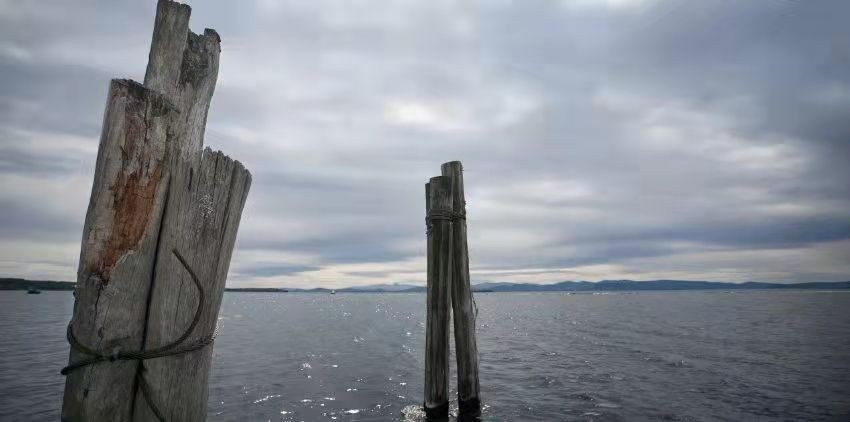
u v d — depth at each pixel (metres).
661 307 67.56
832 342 19.06
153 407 1.86
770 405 9.15
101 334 1.78
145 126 1.83
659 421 8.23
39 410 8.18
